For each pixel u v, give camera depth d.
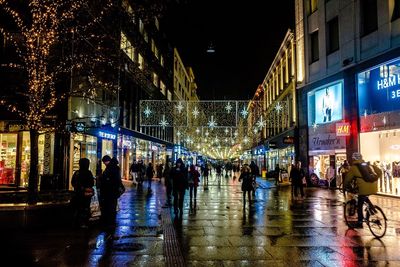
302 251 8.53
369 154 23.17
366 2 23.72
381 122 21.75
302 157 31.94
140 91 42.12
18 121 20.17
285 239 9.84
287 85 40.09
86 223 11.04
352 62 24.44
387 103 21.38
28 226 10.66
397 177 20.86
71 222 11.45
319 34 29.28
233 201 19.83
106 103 28.97
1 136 22.12
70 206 11.04
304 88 31.58
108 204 11.26
